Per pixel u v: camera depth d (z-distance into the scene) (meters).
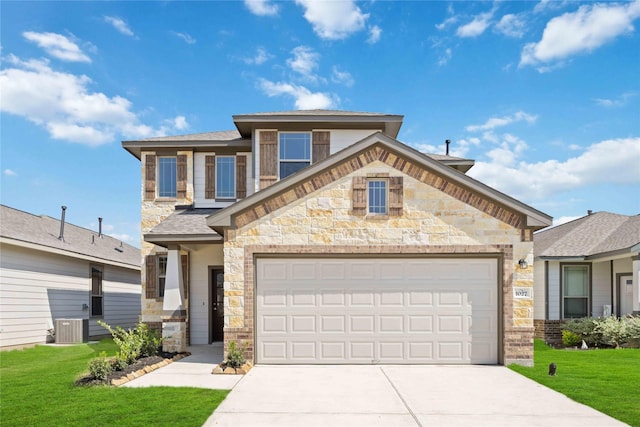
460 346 11.27
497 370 10.54
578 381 9.41
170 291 13.27
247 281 11.23
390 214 11.30
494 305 11.32
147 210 16.03
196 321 15.51
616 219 19.56
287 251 11.28
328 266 11.42
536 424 6.77
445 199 11.31
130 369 10.29
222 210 11.24
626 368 10.93
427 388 8.86
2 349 15.11
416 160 11.33
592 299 17.19
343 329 11.31
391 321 11.32
